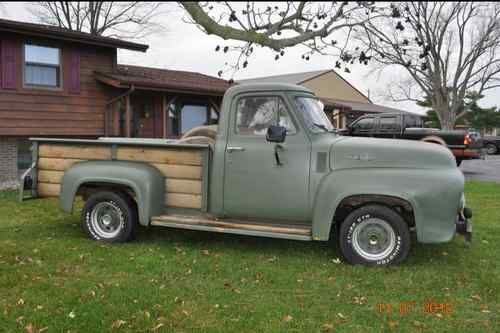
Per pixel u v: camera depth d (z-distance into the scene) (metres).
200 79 18.78
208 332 3.48
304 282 4.58
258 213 5.40
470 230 5.10
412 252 5.61
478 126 49.91
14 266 4.93
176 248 5.77
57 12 28.41
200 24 5.85
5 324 3.56
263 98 5.39
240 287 4.43
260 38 5.89
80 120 13.73
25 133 12.45
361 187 4.88
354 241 5.11
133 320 3.65
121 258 5.29
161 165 5.79
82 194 6.37
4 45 11.91
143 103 16.03
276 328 3.55
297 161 5.20
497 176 15.34
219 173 5.50
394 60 25.75
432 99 35.41
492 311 3.93
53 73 13.09
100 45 13.88
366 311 3.90
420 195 4.79
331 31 6.02
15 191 10.70
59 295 4.13
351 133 16.78
